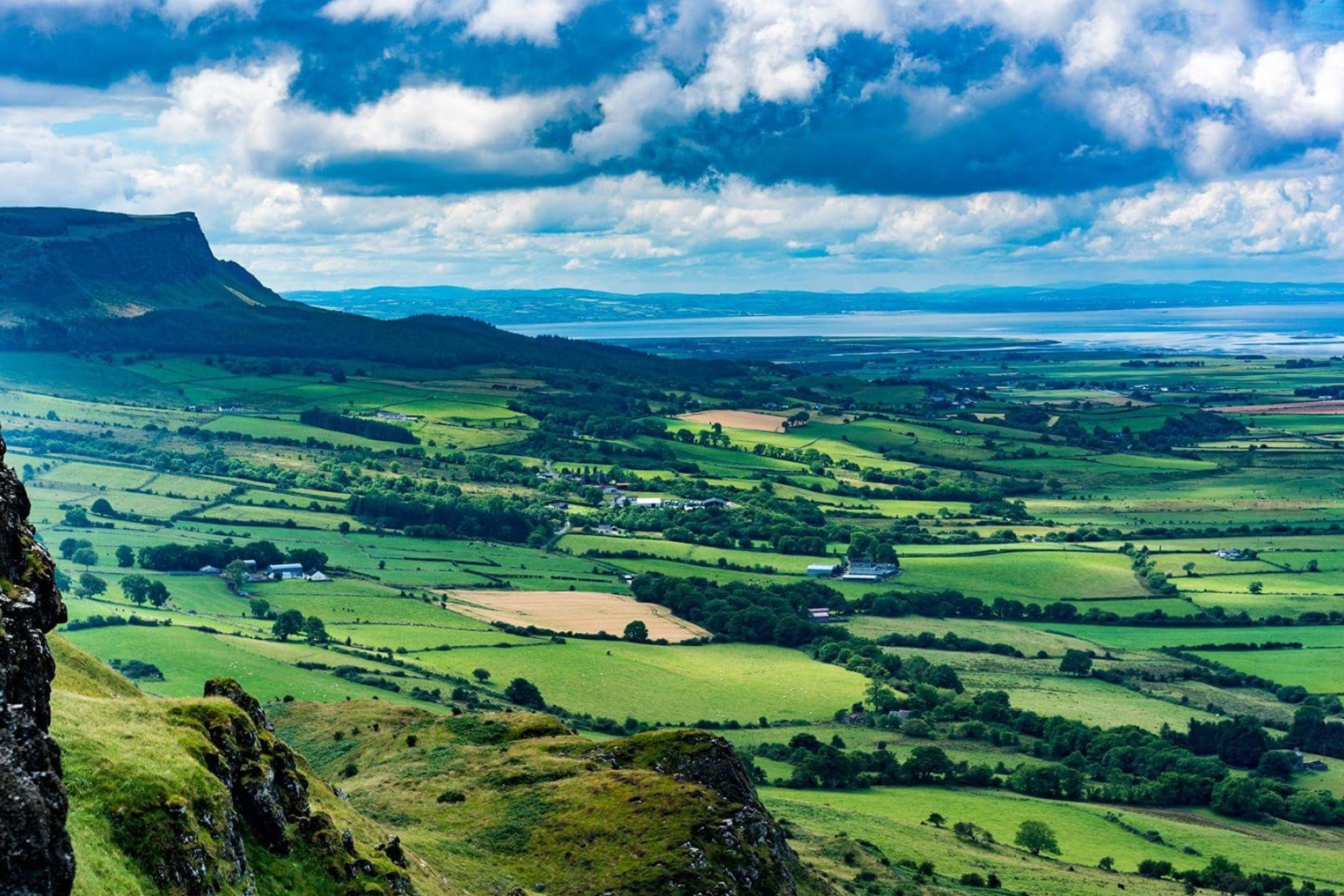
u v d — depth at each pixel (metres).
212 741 65.81
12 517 48.03
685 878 96.00
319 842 68.75
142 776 55.78
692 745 118.19
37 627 45.31
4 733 39.53
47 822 39.03
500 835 103.44
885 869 134.88
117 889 49.12
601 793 108.19
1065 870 149.00
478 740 128.88
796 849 138.12
